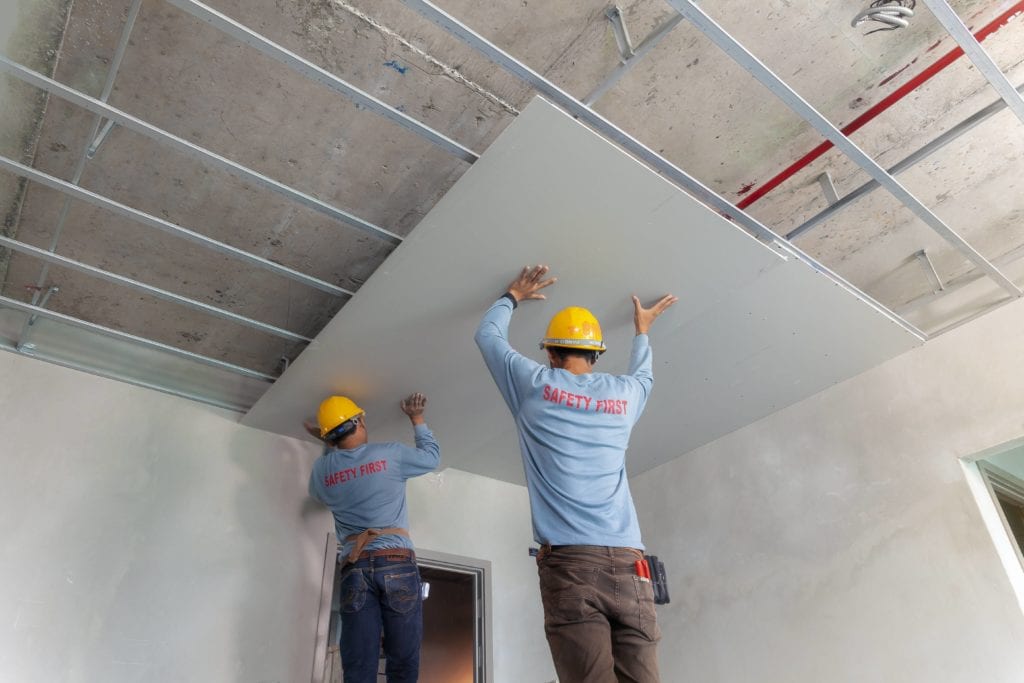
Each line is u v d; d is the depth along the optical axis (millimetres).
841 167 3148
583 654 1887
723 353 3533
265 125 2777
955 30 2264
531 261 2705
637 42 2672
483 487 4438
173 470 3303
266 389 3779
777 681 3621
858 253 3584
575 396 2180
